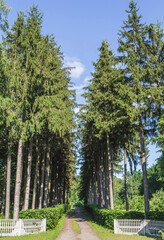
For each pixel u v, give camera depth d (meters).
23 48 15.14
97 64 21.30
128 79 17.50
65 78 20.44
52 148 24.20
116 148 24.09
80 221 21.77
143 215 14.23
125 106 15.68
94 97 19.72
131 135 19.86
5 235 11.51
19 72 13.91
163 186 51.94
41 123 14.55
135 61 16.84
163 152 14.78
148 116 16.22
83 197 63.22
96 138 22.30
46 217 14.19
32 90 15.12
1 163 26.08
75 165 36.22
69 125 17.25
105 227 15.61
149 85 16.50
